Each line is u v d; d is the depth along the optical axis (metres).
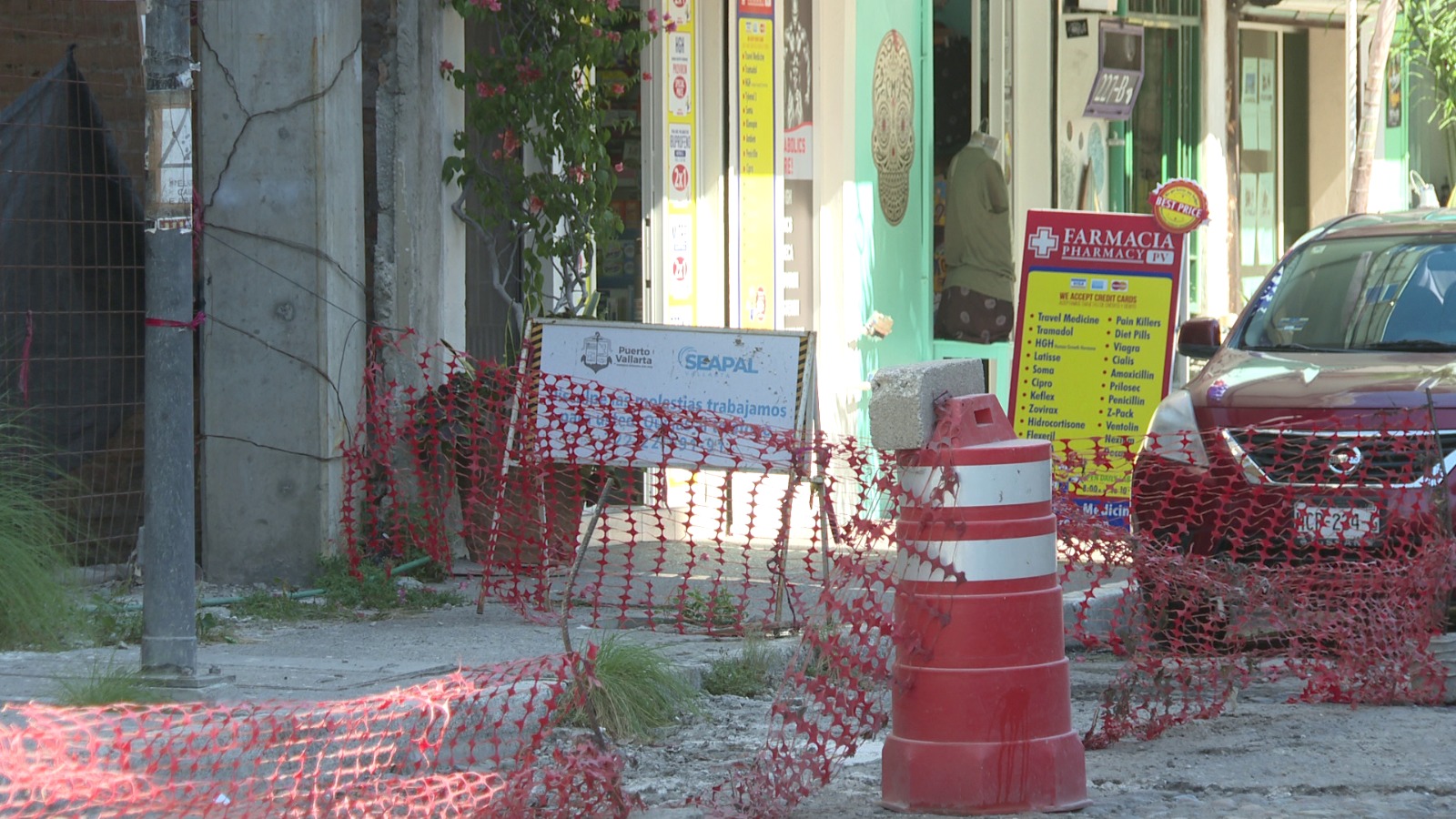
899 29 33.88
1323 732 15.15
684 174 29.80
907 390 12.28
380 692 15.64
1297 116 48.31
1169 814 12.40
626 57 29.36
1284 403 18.66
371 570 21.80
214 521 22.59
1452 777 13.41
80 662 16.88
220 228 22.47
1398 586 16.97
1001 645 12.30
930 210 35.09
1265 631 17.34
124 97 23.58
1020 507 12.38
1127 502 24.45
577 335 20.80
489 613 20.84
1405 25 48.66
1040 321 25.17
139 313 23.08
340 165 22.81
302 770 12.44
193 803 12.20
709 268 30.25
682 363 20.62
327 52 22.47
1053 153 38.81
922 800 12.37
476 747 13.96
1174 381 27.66
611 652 15.91
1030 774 12.29
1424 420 17.88
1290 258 23.17
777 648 17.81
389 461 22.91
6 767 12.17
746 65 30.45
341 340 22.78
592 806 12.63
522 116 25.58
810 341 20.48
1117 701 15.40
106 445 22.73
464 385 22.80
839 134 31.91
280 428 22.41
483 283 27.03
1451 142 52.09
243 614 20.47
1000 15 36.81
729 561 24.83
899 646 12.55
